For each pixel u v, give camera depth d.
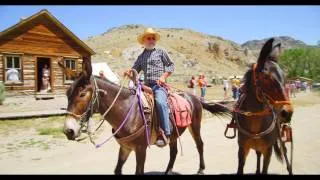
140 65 6.90
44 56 25.62
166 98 6.64
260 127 6.28
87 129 5.88
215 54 137.38
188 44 133.38
